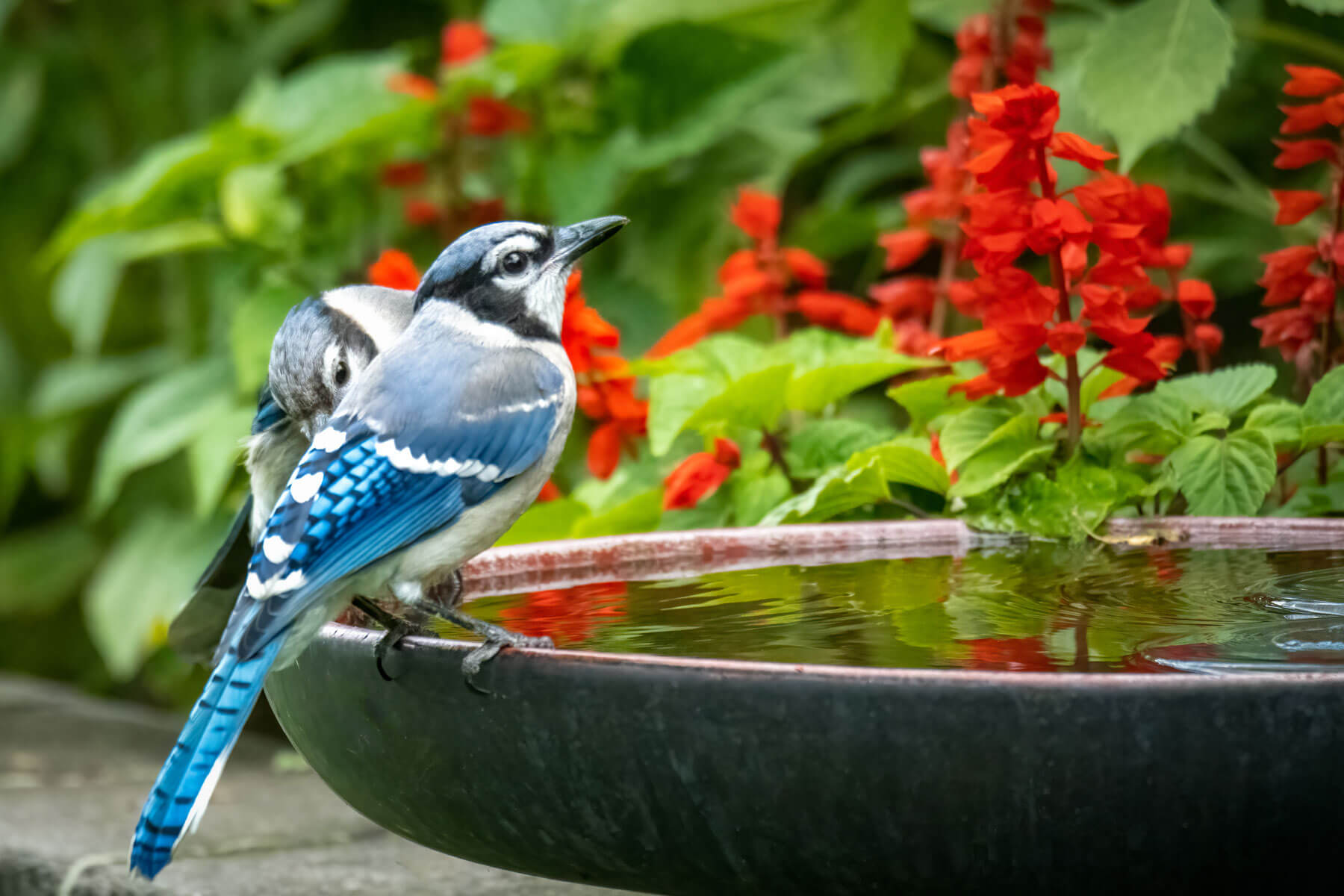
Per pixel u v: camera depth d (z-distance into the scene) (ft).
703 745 9.71
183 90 39.86
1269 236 29.84
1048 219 16.31
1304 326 19.33
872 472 18.40
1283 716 9.07
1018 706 9.12
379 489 12.96
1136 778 9.09
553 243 14.80
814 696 9.41
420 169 30.09
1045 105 16.42
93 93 42.04
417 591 13.03
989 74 22.09
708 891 10.27
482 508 13.60
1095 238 17.08
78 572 44.21
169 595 33.78
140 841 10.69
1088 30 27.91
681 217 31.65
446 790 10.98
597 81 30.37
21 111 41.55
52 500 50.06
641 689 9.84
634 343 31.04
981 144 16.92
